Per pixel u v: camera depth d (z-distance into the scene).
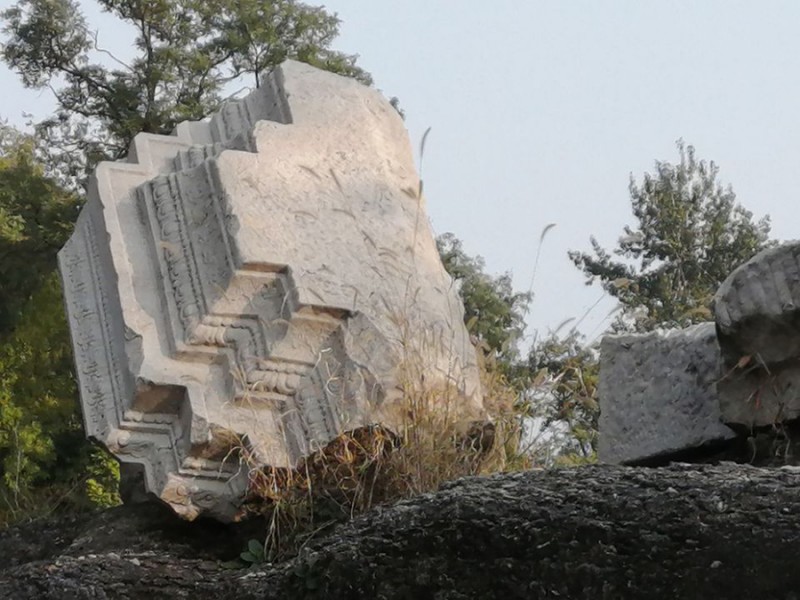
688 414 7.46
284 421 7.43
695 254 18.64
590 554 5.36
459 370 7.73
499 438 7.70
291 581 6.13
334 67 23.95
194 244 8.02
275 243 7.86
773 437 7.00
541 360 8.26
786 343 6.78
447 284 8.30
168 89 24.20
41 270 22.22
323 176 8.41
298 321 7.59
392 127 9.09
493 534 5.56
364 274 7.95
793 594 5.00
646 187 19.56
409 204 8.60
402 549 5.76
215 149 8.76
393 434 7.31
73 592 6.57
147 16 23.95
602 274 22.81
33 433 18.56
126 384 7.63
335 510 7.18
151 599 6.68
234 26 23.89
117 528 7.49
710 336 7.50
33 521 8.06
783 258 6.74
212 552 7.30
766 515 5.14
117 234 8.30
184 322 7.71
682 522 5.24
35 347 20.95
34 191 22.89
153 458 7.48
